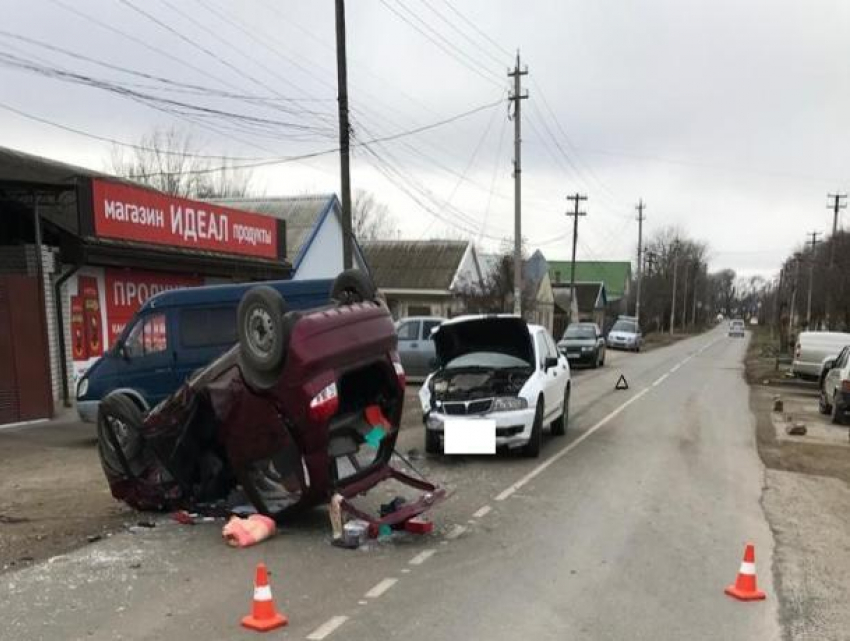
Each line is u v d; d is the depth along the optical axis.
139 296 16.58
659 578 5.74
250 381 6.55
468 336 11.60
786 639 4.66
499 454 10.81
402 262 39.94
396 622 4.83
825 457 11.31
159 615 4.93
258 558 6.13
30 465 9.80
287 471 6.62
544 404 10.84
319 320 6.56
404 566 5.95
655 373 28.47
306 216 26.91
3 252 13.78
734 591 5.37
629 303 97.00
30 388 12.91
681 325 113.25
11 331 12.62
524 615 4.98
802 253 81.75
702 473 9.80
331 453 6.86
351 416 7.14
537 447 10.52
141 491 7.56
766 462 10.74
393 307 38.94
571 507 7.89
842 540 6.86
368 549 6.39
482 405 10.20
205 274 18.44
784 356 35.22
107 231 14.99
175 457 7.26
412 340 20.86
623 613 5.03
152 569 5.84
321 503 6.84
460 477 9.28
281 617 4.80
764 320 152.38
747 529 7.16
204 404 7.07
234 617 4.89
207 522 7.21
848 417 15.74
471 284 39.41
